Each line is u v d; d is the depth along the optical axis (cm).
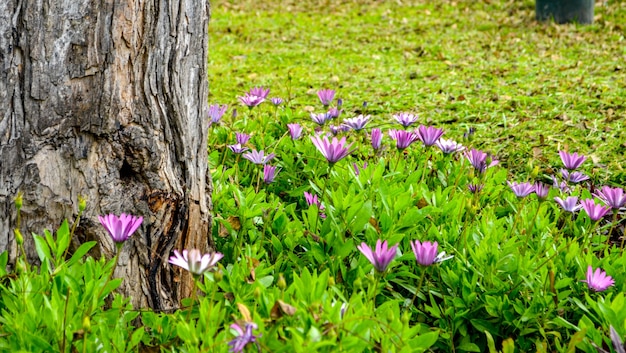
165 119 312
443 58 1048
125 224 272
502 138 637
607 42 1096
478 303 333
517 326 321
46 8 281
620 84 822
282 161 467
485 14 1352
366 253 268
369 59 1069
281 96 827
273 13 1468
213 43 1216
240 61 1065
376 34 1252
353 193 373
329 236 337
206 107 341
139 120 304
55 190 294
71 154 294
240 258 346
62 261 288
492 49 1094
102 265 296
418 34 1240
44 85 285
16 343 254
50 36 283
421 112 735
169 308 323
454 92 816
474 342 334
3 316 270
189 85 323
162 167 314
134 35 298
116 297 286
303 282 282
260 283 284
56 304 261
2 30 277
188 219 329
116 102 297
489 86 842
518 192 366
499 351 325
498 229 377
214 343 248
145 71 304
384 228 351
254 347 248
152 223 314
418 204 398
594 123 662
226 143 450
